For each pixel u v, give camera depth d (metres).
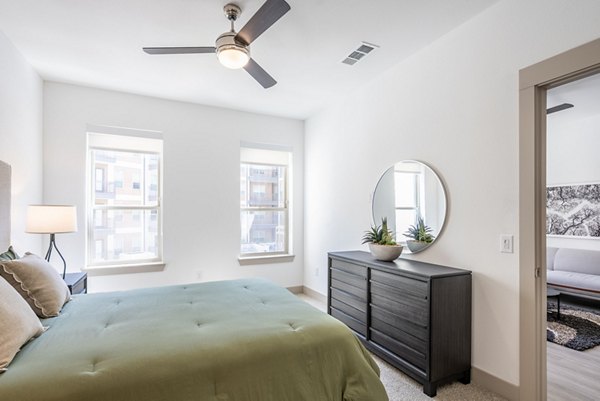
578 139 4.65
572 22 1.73
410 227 2.81
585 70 1.69
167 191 3.88
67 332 1.49
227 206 4.21
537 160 1.91
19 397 1.04
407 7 2.12
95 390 1.12
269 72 3.12
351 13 2.18
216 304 1.94
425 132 2.68
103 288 3.57
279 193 4.67
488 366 2.15
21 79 2.75
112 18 2.23
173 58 2.84
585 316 3.62
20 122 2.74
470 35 2.29
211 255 4.11
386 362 2.55
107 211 3.67
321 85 3.46
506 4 2.06
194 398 1.24
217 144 4.16
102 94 3.56
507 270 2.05
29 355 1.26
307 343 1.50
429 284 2.09
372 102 3.32
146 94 3.73
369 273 2.68
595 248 4.46
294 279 4.66
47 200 3.33
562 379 2.29
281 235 4.69
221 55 2.03
